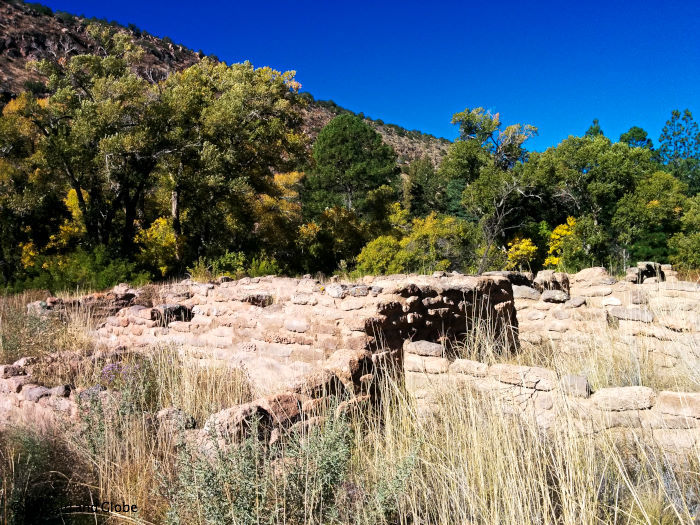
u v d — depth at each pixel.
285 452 3.34
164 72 69.25
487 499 3.04
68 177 21.64
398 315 5.71
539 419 3.95
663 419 3.46
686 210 25.09
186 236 24.36
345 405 4.38
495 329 6.60
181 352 7.28
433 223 26.78
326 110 106.00
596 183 26.72
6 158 22.56
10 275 21.59
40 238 24.25
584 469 3.00
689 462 3.20
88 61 21.95
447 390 4.25
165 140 22.08
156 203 28.19
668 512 2.73
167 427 4.05
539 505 2.76
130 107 21.41
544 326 7.76
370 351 5.27
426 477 3.36
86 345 8.35
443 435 3.79
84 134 20.19
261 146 24.28
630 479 3.09
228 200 23.58
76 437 4.17
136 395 4.80
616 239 26.39
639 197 25.98
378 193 35.28
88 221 21.73
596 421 3.64
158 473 3.28
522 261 27.75
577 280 10.01
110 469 3.75
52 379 5.80
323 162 41.81
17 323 9.27
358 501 3.14
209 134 22.50
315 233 28.27
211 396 5.47
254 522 2.82
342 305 5.93
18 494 3.46
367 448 3.98
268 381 6.54
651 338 5.86
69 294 15.51
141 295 11.46
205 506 2.91
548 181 27.88
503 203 29.14
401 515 3.04
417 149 102.50
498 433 3.41
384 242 22.81
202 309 8.08
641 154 27.84
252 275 18.89
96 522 3.25
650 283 8.76
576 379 3.83
